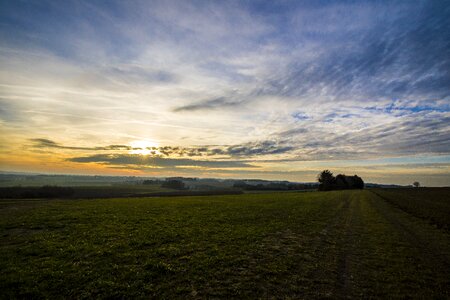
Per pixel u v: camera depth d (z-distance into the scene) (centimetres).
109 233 2227
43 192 9112
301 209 4419
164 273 1412
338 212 4209
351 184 17338
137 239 2056
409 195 9031
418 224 3152
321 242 2178
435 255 1869
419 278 1420
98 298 1120
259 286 1282
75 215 3077
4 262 1477
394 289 1278
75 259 1574
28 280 1241
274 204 5197
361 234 2533
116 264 1503
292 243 2122
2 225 2423
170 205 4625
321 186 15638
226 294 1194
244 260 1647
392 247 2052
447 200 6906
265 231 2517
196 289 1237
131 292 1172
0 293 1124
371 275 1455
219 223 2873
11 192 8825
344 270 1531
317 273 1471
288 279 1378
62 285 1224
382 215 3931
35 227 2386
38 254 1644
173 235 2231
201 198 6919
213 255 1736
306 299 1159
